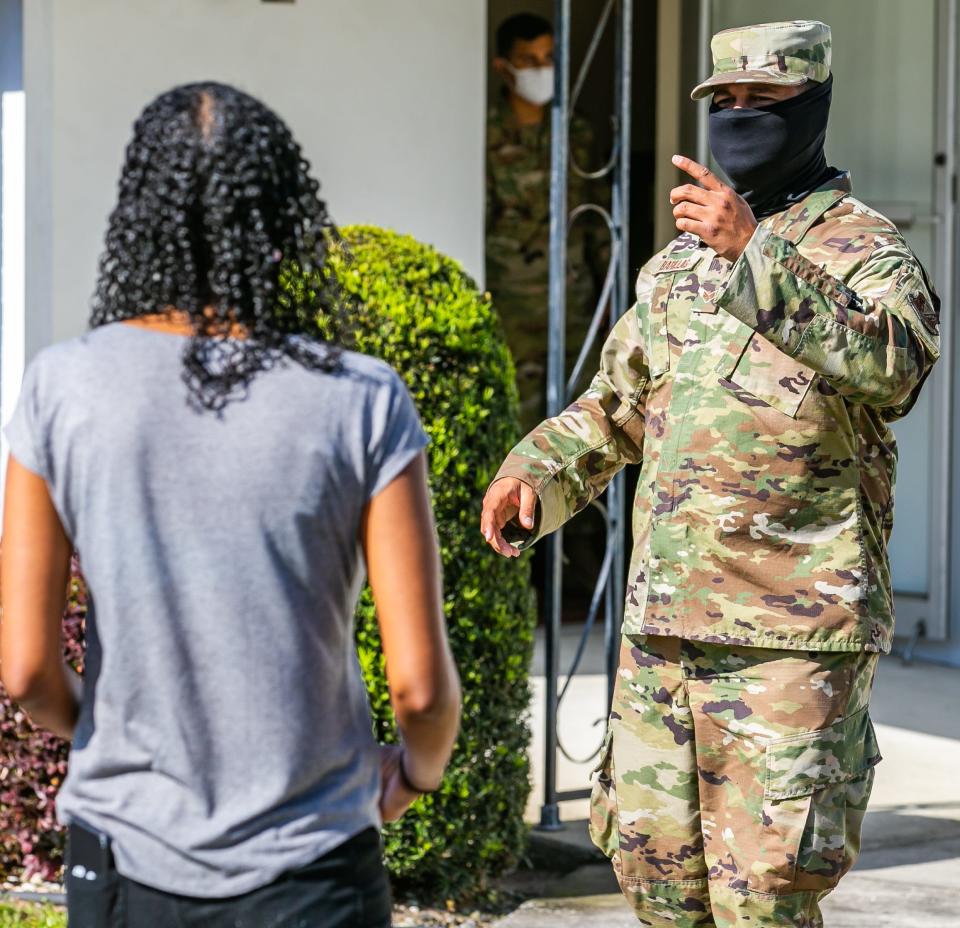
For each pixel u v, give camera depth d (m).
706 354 4.20
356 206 8.47
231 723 2.56
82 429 2.58
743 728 4.09
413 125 8.53
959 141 9.83
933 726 8.66
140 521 2.56
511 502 4.39
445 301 5.86
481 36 8.62
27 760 6.07
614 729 4.39
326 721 2.62
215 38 8.22
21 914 5.86
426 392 5.73
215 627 2.55
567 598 12.36
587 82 13.25
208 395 2.57
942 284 9.84
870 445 4.20
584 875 6.46
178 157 2.64
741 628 4.07
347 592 2.67
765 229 3.72
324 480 2.58
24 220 8.22
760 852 4.04
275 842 2.55
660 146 10.70
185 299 2.63
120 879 2.58
